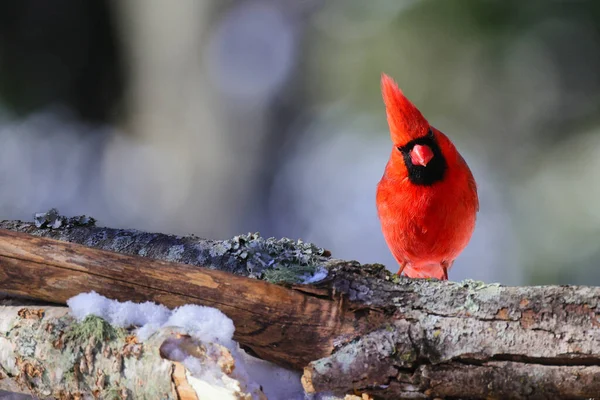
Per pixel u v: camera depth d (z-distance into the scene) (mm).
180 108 12914
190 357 3568
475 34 11352
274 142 12523
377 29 11781
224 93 12617
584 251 10453
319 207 12016
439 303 3707
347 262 4066
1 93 13281
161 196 12773
